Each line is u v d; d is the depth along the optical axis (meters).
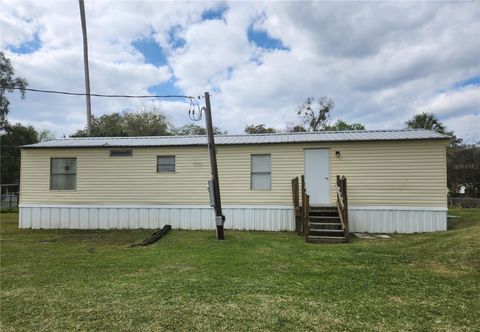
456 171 23.02
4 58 25.38
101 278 5.57
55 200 12.61
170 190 12.25
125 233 11.31
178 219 12.16
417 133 11.88
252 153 11.84
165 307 4.17
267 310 4.04
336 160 11.28
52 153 12.69
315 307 4.13
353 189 11.10
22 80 26.12
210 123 10.30
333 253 7.49
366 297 4.48
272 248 8.22
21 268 6.34
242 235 10.50
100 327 3.62
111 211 12.44
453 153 23.55
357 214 11.02
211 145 10.20
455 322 3.66
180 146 12.16
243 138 12.94
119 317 3.88
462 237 8.01
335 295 4.58
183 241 9.47
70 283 5.29
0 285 5.21
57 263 6.76
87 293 4.77
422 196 10.61
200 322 3.72
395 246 8.22
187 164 12.20
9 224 13.88
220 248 8.28
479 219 12.17
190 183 12.16
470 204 19.75
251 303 4.29
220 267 6.24
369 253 7.43
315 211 10.70
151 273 5.86
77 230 12.09
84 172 12.59
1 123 28.22
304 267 6.20
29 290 4.94
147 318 3.84
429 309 4.04
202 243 9.07
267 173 11.77
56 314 3.99
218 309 4.09
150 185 12.35
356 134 12.50
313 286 5.00
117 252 7.92
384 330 3.48
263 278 5.46
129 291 4.82
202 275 5.68
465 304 4.20
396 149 10.84
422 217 10.57
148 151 12.41
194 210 12.09
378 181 10.95
